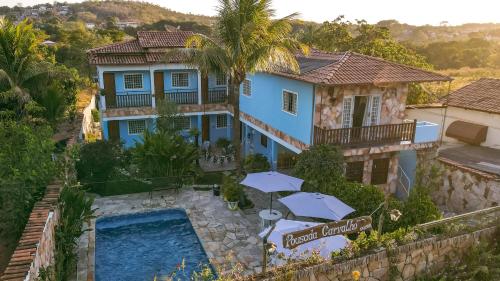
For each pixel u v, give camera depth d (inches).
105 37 2556.6
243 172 844.6
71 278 459.2
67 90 1034.7
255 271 486.0
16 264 308.3
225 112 1071.6
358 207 536.7
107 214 644.1
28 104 774.5
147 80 1029.2
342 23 1513.3
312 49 912.9
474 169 657.0
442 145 868.0
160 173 755.4
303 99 685.9
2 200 425.7
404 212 500.7
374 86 683.4
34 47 858.8
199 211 666.8
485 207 617.0
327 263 374.9
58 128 885.2
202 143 1122.7
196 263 518.0
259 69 751.1
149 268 505.7
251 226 612.7
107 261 520.4
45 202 436.1
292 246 366.6
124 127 1043.9
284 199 529.0
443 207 689.6
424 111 948.6
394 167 721.0
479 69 2298.2
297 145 724.0
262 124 876.0
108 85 998.4
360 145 659.4
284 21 671.1
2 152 496.1
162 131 814.5
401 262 413.7
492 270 434.0
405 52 1310.3
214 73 701.3
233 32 657.0
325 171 596.1
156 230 614.2
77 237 491.5
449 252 447.2
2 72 761.6
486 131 841.5
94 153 736.3
